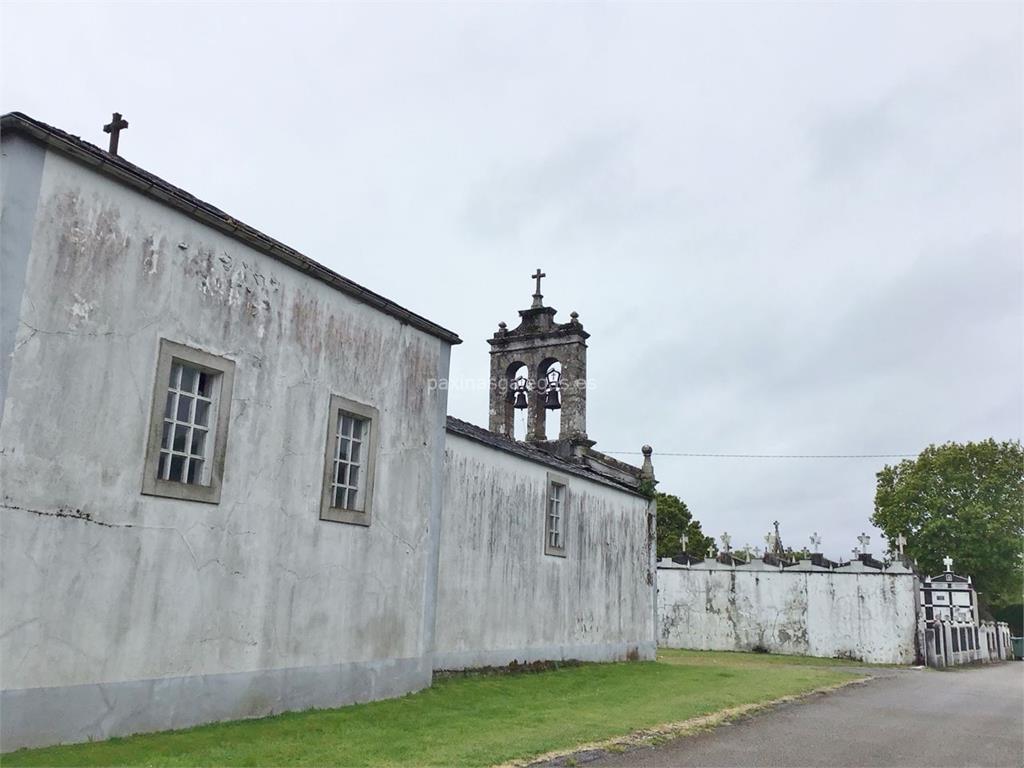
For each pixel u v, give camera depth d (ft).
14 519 22.08
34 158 23.30
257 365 30.17
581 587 56.34
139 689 25.03
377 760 22.95
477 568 45.47
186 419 27.81
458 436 44.70
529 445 59.82
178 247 27.48
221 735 25.31
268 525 30.07
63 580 23.17
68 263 23.95
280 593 30.37
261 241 30.30
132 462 25.32
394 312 37.32
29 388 22.65
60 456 23.31
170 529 26.40
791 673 56.70
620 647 60.90
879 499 150.51
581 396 66.59
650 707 35.63
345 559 33.68
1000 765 26.43
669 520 159.02
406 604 36.96
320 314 33.37
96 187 24.99
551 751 25.34
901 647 79.66
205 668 27.25
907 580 80.79
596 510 59.62
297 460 31.60
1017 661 103.96
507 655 47.37
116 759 21.45
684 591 93.20
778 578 87.86
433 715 31.35
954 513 138.31
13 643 21.84
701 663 67.82
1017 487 137.18
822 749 27.86
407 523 37.45
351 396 34.65
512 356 70.28
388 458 36.58
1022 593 151.12
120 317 25.32
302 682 31.01
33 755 21.24
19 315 22.54
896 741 30.12
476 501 45.85
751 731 31.09
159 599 25.88
